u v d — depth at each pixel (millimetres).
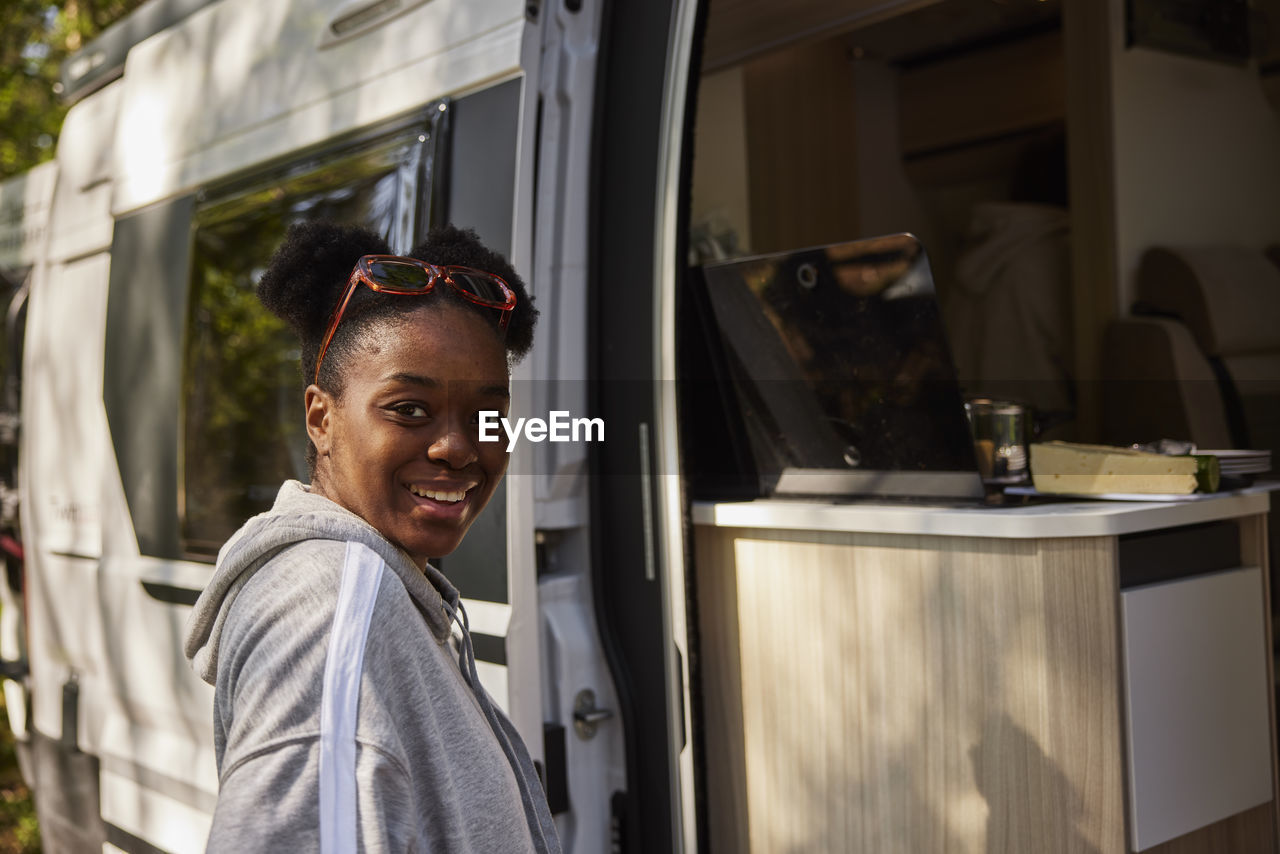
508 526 1911
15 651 3631
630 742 1987
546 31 2010
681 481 1911
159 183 2781
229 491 2557
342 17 2307
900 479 1942
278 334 2492
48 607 3273
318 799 836
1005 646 1654
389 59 2191
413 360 1018
